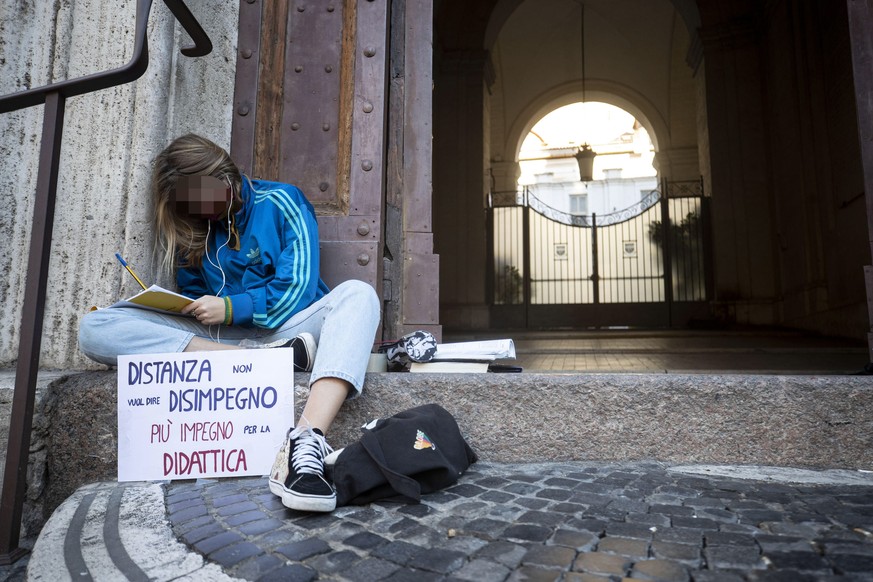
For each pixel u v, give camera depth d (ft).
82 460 6.02
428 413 5.41
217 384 5.64
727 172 33.06
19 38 7.41
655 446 5.89
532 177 105.29
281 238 6.44
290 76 8.87
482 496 4.74
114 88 7.32
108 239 7.07
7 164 7.17
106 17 7.52
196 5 8.18
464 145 37.40
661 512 4.25
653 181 100.83
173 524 4.27
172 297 5.64
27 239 7.17
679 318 37.29
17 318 7.04
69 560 3.68
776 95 29.99
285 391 5.63
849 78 20.68
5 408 5.92
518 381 6.06
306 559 3.52
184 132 7.83
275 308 5.93
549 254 41.09
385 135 9.39
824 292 24.32
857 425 5.59
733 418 5.80
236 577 3.31
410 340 6.84
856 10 7.69
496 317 39.75
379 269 8.30
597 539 3.73
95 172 7.22
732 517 4.11
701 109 36.50
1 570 4.56
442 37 37.47
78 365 6.87
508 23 46.68
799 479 5.16
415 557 3.51
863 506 4.30
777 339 21.66
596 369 11.80
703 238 37.06
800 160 26.32
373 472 4.61
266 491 5.08
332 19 8.96
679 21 44.86
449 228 37.09
